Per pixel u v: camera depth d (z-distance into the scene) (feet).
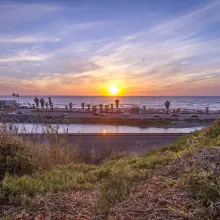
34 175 13.46
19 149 16.33
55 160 18.85
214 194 8.27
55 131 22.53
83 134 42.37
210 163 10.70
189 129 70.33
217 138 19.88
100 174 14.03
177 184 9.76
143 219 7.32
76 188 11.13
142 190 9.86
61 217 7.84
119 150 30.50
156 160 15.75
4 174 13.29
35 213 8.14
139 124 82.94
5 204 8.94
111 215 7.80
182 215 7.36
